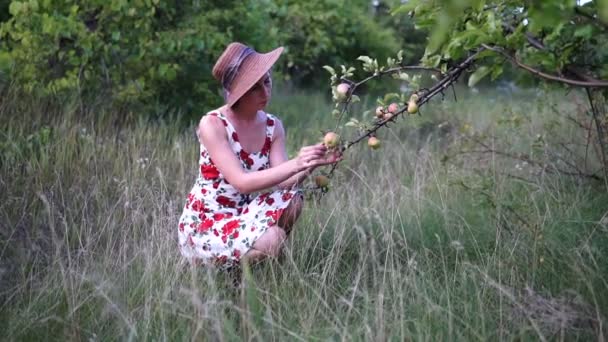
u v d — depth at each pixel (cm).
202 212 366
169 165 527
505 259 359
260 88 353
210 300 311
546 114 635
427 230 414
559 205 430
